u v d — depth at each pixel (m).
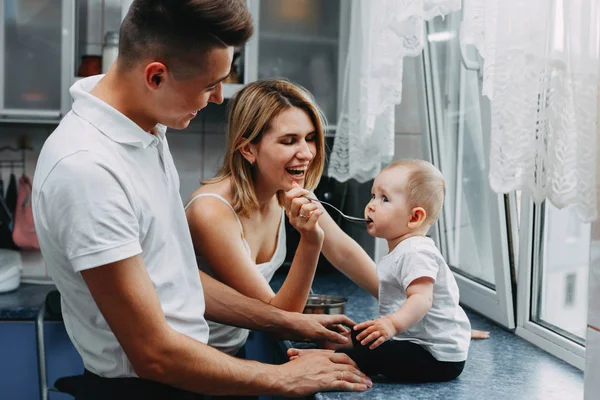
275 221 1.76
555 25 1.01
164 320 1.18
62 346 2.29
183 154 2.91
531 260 1.74
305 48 2.64
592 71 0.94
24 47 2.51
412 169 1.47
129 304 1.13
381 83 1.85
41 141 2.78
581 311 1.66
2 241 2.76
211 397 1.76
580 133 0.95
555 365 1.55
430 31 2.25
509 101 1.06
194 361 1.20
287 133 1.54
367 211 1.50
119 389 1.26
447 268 1.45
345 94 2.36
